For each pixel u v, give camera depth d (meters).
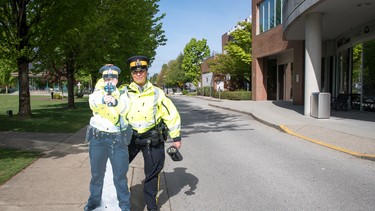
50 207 4.62
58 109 22.91
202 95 59.81
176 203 5.17
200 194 5.57
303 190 5.71
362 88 17.88
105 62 21.98
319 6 14.21
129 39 21.33
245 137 11.40
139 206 5.03
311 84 15.82
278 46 27.02
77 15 14.10
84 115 17.88
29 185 5.59
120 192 4.32
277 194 5.53
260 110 20.19
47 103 31.66
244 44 37.44
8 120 14.48
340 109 18.22
